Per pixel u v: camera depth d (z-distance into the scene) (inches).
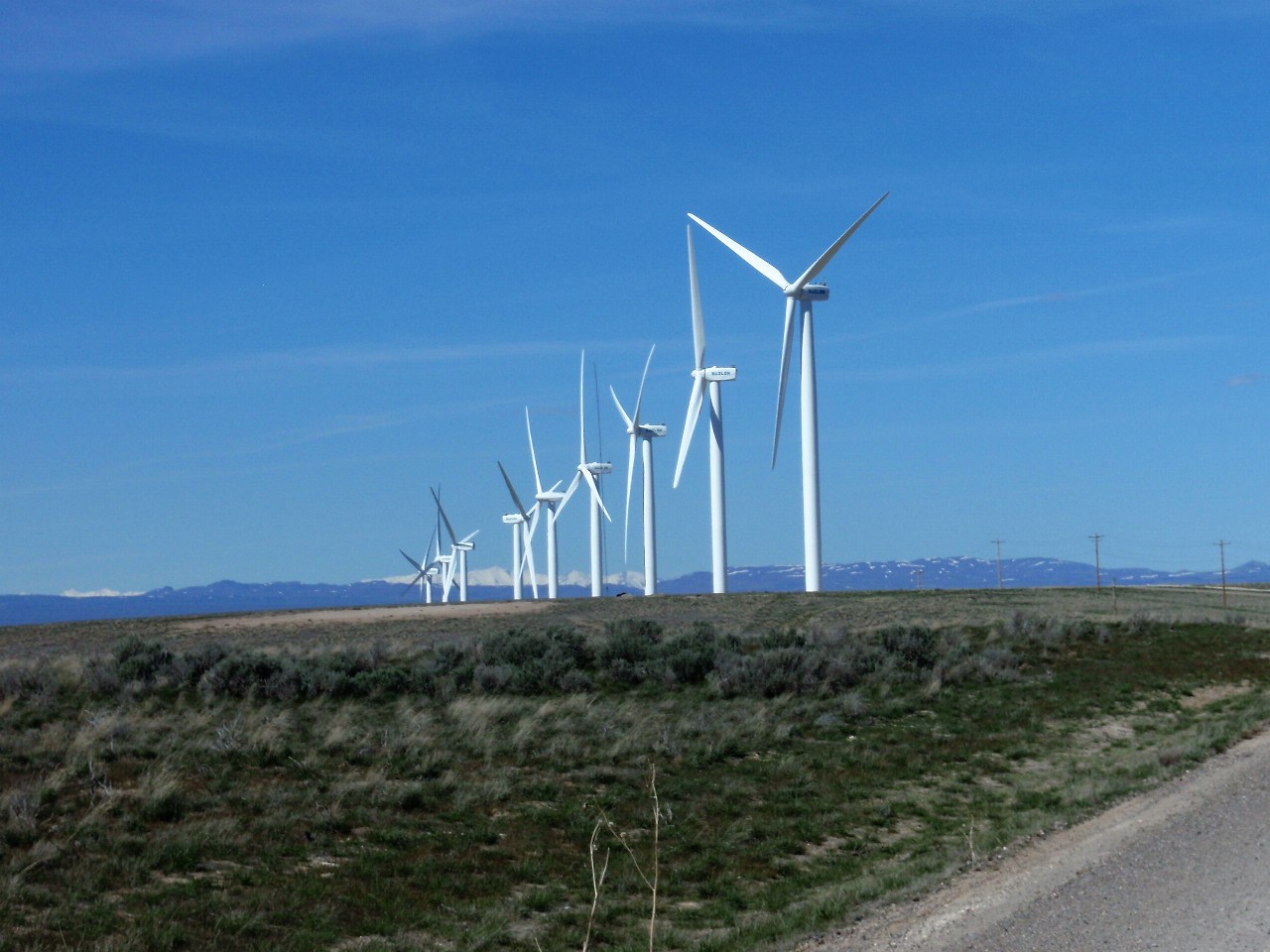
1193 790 893.8
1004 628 2400.3
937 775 1110.4
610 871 746.2
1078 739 1355.8
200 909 610.9
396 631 2691.9
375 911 641.6
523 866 739.4
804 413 3730.3
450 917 637.3
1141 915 519.5
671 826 857.5
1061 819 824.3
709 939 582.6
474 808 877.2
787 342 3604.8
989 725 1424.7
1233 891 556.7
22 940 545.3
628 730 1210.6
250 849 736.3
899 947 502.0
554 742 1109.7
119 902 616.7
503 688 1529.3
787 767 1098.7
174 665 1515.7
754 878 751.1
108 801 800.3
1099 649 2174.0
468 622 2933.1
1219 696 1776.6
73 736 1036.5
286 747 1021.2
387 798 861.2
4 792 800.9
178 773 892.6
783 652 1711.4
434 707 1346.0
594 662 1782.7
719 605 3339.1
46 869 657.6
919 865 722.2
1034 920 522.6
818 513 3740.2
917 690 1652.3
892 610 3078.2
